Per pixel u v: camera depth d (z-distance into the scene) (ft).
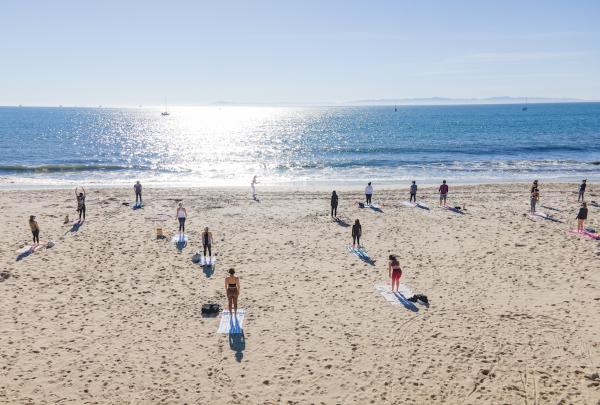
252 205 90.07
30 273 52.95
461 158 174.09
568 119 492.13
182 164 168.35
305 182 125.49
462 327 41.70
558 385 33.17
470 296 48.34
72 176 135.44
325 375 34.60
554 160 164.76
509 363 35.99
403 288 50.37
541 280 52.37
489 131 321.32
